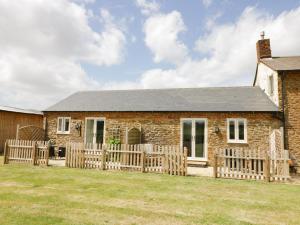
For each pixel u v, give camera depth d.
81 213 6.23
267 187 9.77
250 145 15.04
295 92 14.52
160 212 6.50
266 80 17.30
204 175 12.34
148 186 9.54
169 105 17.56
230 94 18.30
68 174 11.70
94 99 21.31
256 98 16.91
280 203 7.55
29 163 14.60
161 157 12.68
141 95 20.80
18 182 9.68
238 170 11.58
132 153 13.40
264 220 6.09
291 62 16.34
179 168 12.14
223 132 15.62
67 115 19.58
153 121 17.22
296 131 14.28
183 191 8.88
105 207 6.79
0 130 22.84
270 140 14.38
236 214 6.49
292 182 10.87
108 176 11.45
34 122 27.31
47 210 6.36
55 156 18.05
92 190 8.69
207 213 6.51
